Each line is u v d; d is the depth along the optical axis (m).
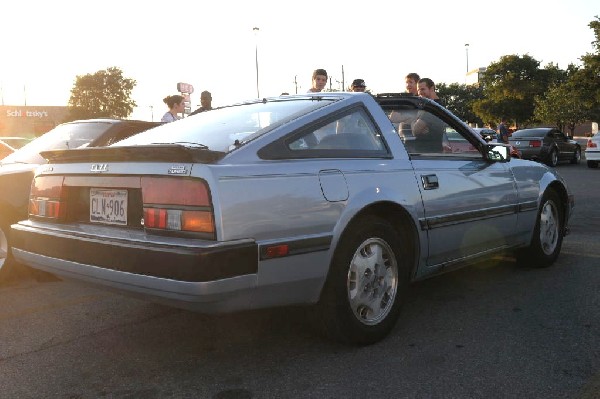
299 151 3.12
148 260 2.75
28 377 2.98
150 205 2.87
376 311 3.39
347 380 2.88
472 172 4.13
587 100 39.44
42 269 3.41
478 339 3.42
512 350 3.23
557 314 3.85
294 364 3.09
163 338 3.54
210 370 3.04
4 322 3.88
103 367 3.10
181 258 2.63
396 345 3.35
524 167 4.79
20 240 3.53
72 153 3.26
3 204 4.71
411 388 2.78
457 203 3.93
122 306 4.21
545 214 5.06
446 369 2.99
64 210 3.37
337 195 3.14
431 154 3.96
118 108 82.94
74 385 2.88
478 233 4.16
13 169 4.91
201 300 2.63
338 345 3.36
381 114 3.70
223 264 2.64
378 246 3.40
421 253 3.69
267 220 2.83
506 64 65.50
